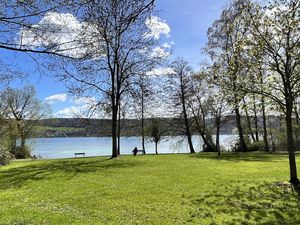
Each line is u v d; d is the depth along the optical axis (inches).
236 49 621.0
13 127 1829.5
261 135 2020.2
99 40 284.5
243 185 605.3
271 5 577.0
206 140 1923.0
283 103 604.4
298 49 570.9
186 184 624.7
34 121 2181.3
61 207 463.2
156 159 1181.7
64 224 374.6
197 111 1897.1
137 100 1346.0
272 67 589.3
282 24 572.4
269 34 580.4
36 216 410.3
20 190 617.6
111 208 450.6
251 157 1245.1
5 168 1038.4
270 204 457.4
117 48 1113.4
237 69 621.3
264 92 603.8
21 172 892.6
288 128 613.6
